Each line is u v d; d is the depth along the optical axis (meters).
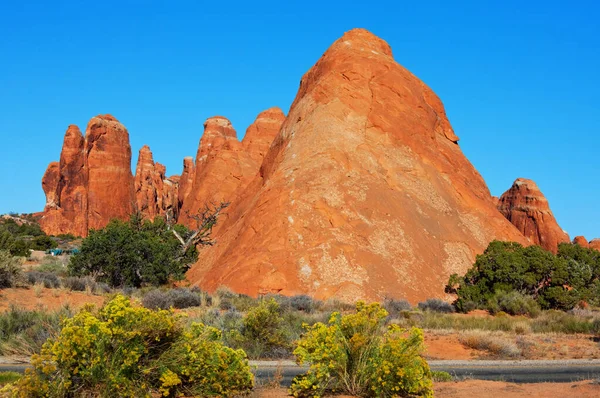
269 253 40.97
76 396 8.92
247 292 38.47
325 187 46.06
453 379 13.40
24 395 8.52
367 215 44.81
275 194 46.34
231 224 59.16
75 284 29.58
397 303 34.22
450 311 35.91
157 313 9.89
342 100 54.75
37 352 14.55
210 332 10.95
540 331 26.14
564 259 41.88
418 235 45.28
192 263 54.03
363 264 40.38
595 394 11.25
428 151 55.88
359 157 50.06
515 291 37.44
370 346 10.97
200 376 10.19
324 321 22.22
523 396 11.12
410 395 10.89
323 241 41.50
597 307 39.00
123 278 38.41
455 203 53.22
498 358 18.56
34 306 21.77
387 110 55.31
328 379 10.77
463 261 45.66
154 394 9.82
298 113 57.44
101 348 9.10
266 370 14.58
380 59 59.53
